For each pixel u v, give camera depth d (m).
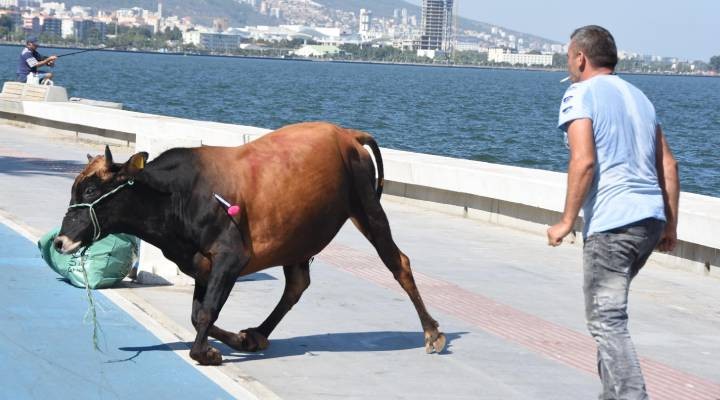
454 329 9.20
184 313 9.16
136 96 70.19
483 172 15.17
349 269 11.53
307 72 175.50
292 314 9.45
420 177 16.33
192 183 7.55
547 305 10.28
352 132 8.45
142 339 8.21
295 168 7.84
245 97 75.75
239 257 7.59
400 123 54.69
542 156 39.62
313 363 7.93
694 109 90.25
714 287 11.64
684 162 39.03
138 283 10.32
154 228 7.59
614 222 6.17
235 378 7.38
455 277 11.43
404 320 9.42
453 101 86.44
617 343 6.16
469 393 7.35
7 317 8.62
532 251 13.30
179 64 183.50
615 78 6.39
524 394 7.39
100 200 7.45
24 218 13.22
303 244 7.97
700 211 12.30
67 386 7.00
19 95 29.00
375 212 8.34
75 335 8.20
